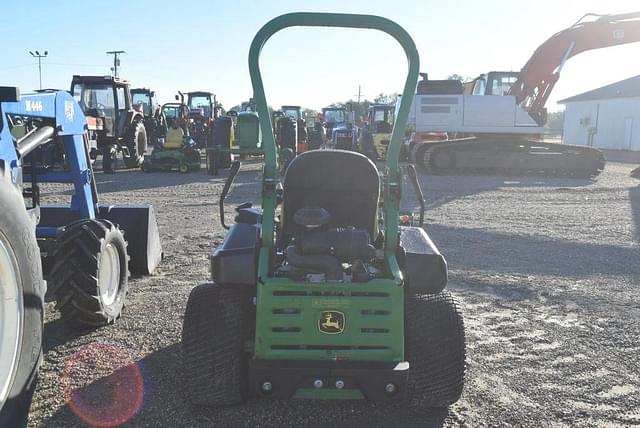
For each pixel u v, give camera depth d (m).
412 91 3.87
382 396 3.46
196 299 3.84
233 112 28.34
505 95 21.14
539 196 15.21
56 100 5.34
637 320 5.84
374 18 3.86
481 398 4.16
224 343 3.70
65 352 4.77
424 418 3.87
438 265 3.78
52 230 5.80
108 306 5.27
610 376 4.56
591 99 41.16
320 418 3.84
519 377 4.52
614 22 20.05
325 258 3.59
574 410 4.02
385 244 3.82
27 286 3.28
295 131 20.69
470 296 6.55
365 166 4.10
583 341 5.27
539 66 20.62
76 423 3.70
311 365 3.45
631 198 15.01
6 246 3.13
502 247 9.08
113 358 4.66
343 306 3.50
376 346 3.53
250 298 3.92
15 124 5.19
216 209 12.32
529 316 5.92
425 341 3.76
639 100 36.53
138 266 7.05
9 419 3.12
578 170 20.66
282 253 4.08
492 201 14.14
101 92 20.58
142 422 3.72
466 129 21.16
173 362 4.60
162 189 15.56
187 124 25.88
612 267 7.93
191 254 8.27
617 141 38.72
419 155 21.81
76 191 6.06
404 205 13.30
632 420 3.91
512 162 20.80
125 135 20.97
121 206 7.27
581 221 11.52
